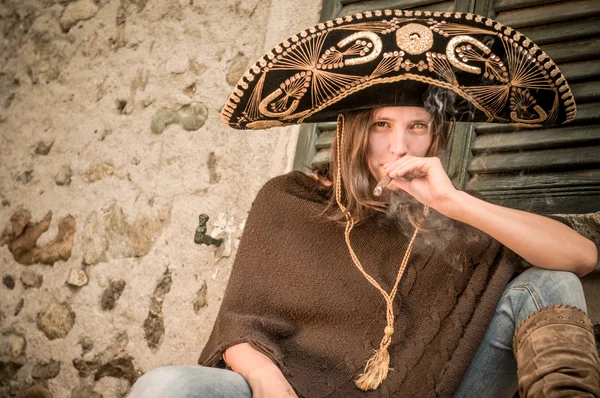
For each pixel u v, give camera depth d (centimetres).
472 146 248
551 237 169
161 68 350
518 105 184
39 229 369
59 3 407
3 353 359
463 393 171
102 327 325
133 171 342
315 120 198
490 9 258
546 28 246
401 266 190
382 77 178
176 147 329
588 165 227
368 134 189
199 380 154
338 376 183
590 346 146
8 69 418
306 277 194
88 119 371
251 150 304
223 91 323
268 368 169
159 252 317
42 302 353
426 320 183
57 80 394
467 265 184
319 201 206
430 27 177
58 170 373
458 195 172
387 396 177
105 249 338
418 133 186
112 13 383
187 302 300
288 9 310
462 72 177
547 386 140
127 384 309
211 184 312
